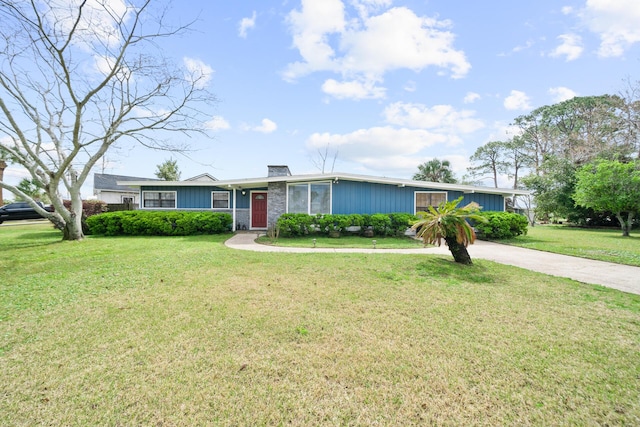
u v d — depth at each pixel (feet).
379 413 6.04
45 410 6.02
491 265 20.53
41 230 45.83
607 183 42.16
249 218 50.98
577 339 9.23
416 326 10.18
